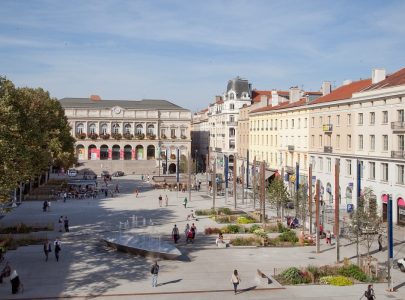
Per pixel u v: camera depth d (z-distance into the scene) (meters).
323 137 67.69
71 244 39.62
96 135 128.38
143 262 33.78
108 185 96.62
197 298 25.84
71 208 62.75
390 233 28.36
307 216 52.09
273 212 60.69
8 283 28.12
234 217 53.25
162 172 129.88
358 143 58.34
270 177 85.38
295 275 29.36
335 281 28.67
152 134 133.50
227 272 31.48
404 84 48.38
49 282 28.48
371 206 35.88
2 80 44.25
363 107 57.03
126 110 132.38
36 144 48.78
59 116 77.50
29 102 60.91
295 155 77.94
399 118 50.06
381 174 53.25
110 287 27.64
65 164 75.12
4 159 33.47
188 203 69.50
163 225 50.00
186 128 135.62
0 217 52.81
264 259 35.44
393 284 29.05
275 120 87.81
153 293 26.62
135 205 66.44
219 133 132.25
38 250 37.28
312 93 77.38
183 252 37.34
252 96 127.56
